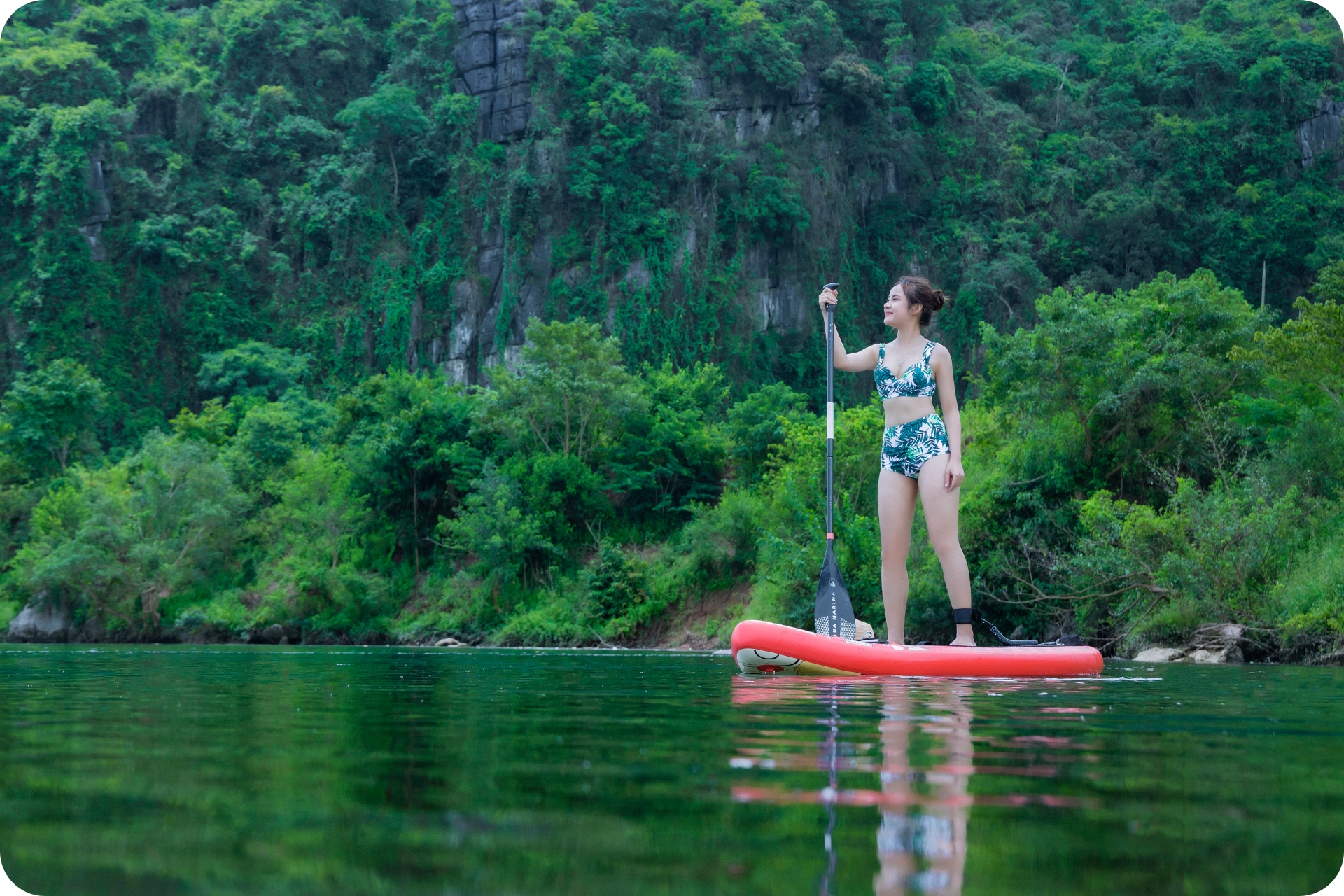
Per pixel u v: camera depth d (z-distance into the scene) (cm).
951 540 538
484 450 2866
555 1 5247
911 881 110
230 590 2922
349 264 5216
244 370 4797
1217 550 1073
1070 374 1466
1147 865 117
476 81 5366
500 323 4825
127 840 126
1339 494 1160
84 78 5322
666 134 4953
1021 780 172
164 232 5094
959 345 5009
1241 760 201
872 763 189
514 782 167
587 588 2350
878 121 5406
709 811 144
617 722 267
